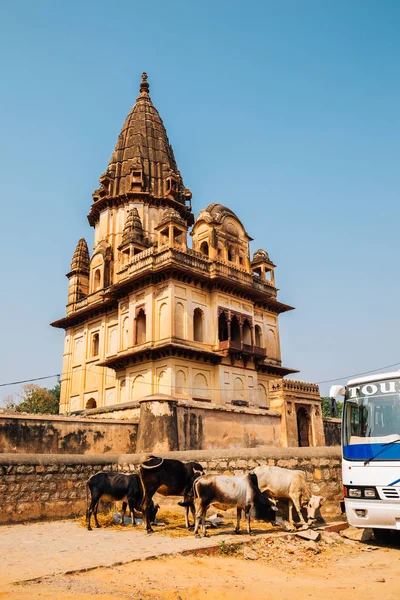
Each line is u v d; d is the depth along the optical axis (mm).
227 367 32219
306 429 23266
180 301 30844
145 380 30562
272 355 37594
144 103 45500
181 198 42906
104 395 35250
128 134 43688
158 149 43281
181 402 18594
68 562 7566
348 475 9891
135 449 18141
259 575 7504
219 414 19922
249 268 36719
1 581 6492
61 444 16172
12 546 9086
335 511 12344
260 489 10930
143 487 10664
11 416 15281
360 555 9102
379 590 6848
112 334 36000
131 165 40875
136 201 39719
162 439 17453
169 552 8203
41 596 5871
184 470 10938
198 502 9844
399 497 9109
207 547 8562
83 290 41562
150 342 30312
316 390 24406
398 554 9117
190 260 31688
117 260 38219
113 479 11625
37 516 12938
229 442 19953
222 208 36375
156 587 6500
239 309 34500
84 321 39156
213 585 6773
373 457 9625
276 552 8891
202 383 30922
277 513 11219
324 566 8297
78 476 14102
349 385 10859
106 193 41219
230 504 9906
